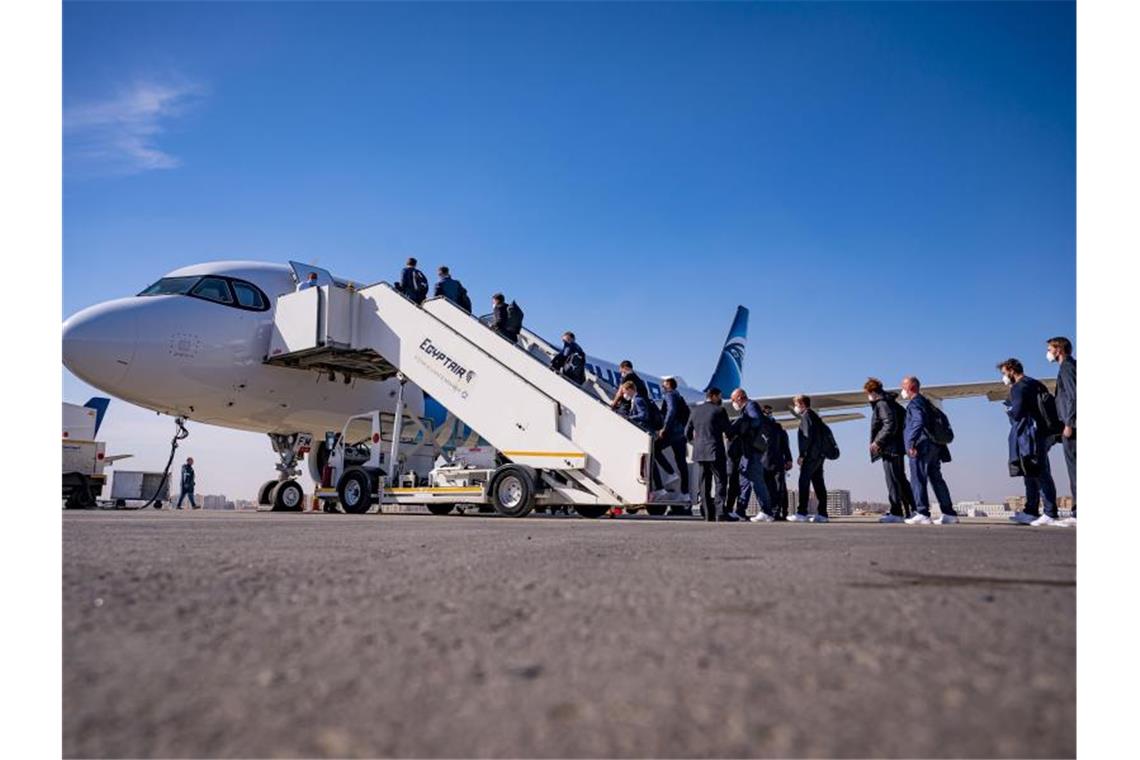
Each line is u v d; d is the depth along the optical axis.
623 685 1.32
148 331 12.66
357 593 2.32
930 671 1.39
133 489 23.27
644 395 11.65
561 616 1.94
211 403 13.65
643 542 4.55
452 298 13.05
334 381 14.97
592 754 1.01
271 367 13.99
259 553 3.60
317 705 1.22
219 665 1.46
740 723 1.13
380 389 15.91
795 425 22.59
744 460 11.32
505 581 2.60
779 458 11.34
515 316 13.38
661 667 1.43
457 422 17.86
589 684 1.33
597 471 9.88
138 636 1.70
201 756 1.01
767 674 1.38
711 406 9.96
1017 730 1.08
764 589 2.39
